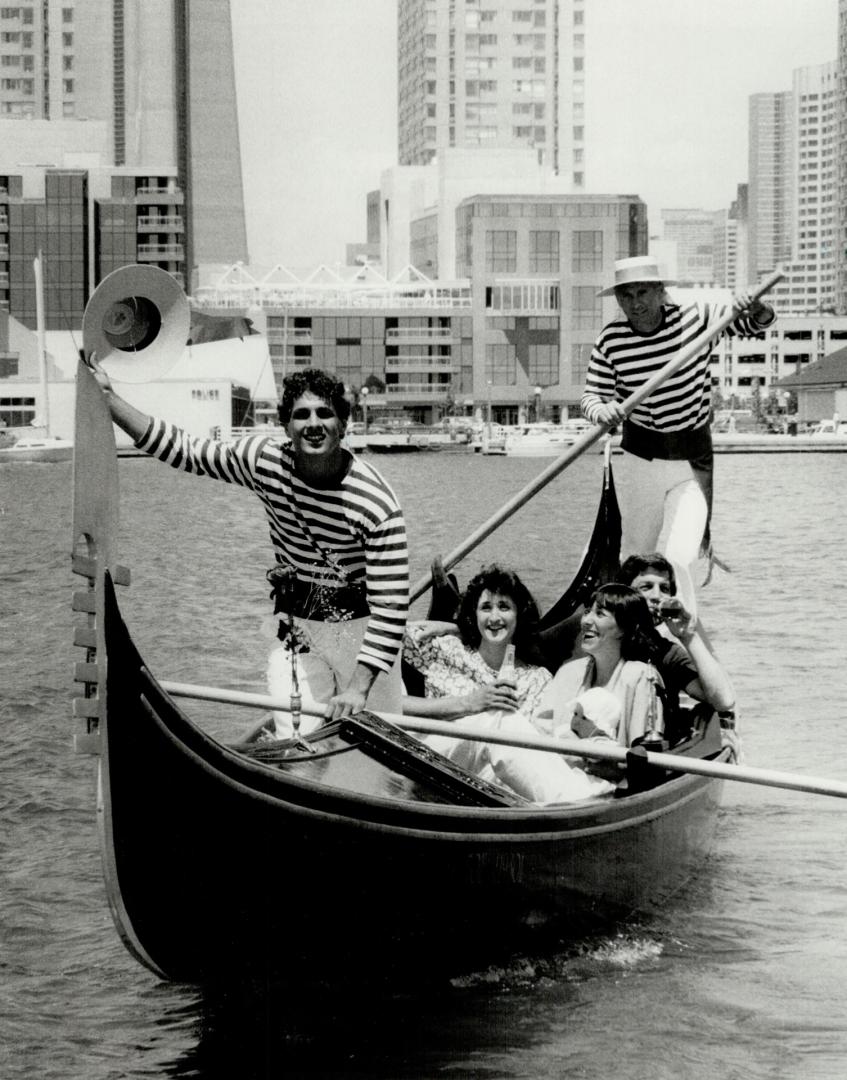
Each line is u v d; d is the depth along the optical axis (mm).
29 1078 6086
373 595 6785
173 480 65000
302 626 7203
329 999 6449
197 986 6609
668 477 9789
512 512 9375
